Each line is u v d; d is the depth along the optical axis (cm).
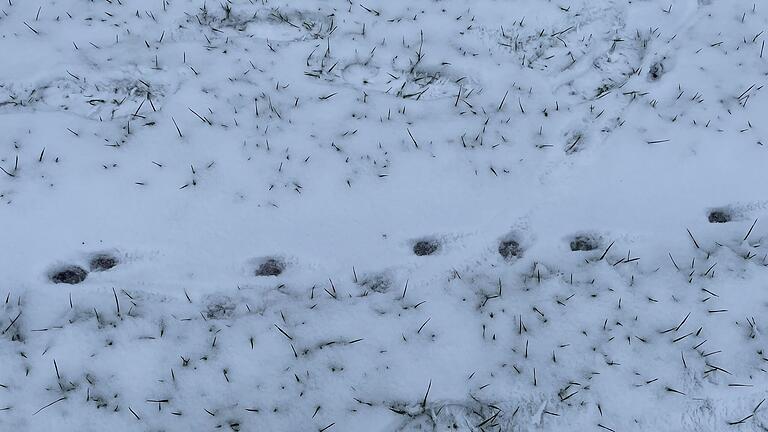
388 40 432
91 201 364
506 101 414
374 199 378
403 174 385
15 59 402
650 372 332
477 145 396
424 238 373
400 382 330
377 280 364
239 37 428
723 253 367
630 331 343
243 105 400
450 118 405
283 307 350
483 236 374
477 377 331
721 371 331
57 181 367
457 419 323
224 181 376
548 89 420
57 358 325
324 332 342
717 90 414
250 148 386
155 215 364
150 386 323
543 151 396
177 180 373
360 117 402
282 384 327
